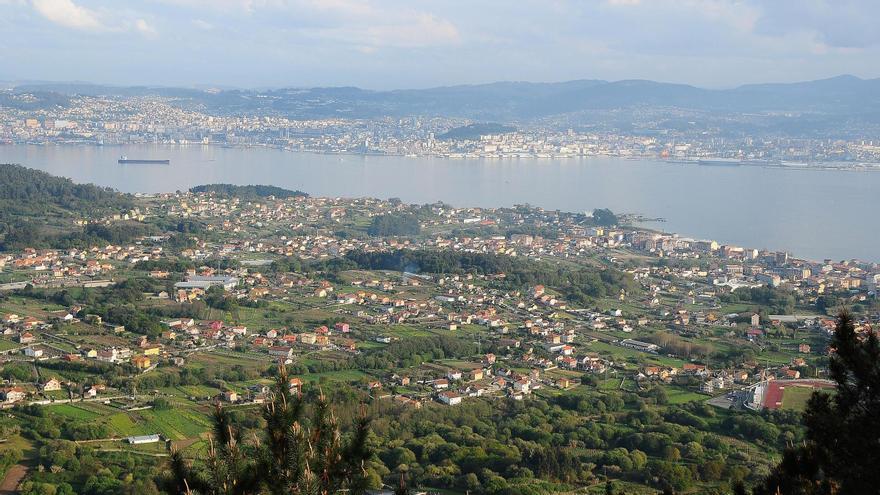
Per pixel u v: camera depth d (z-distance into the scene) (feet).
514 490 607.78
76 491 621.31
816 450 216.95
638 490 636.07
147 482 607.37
